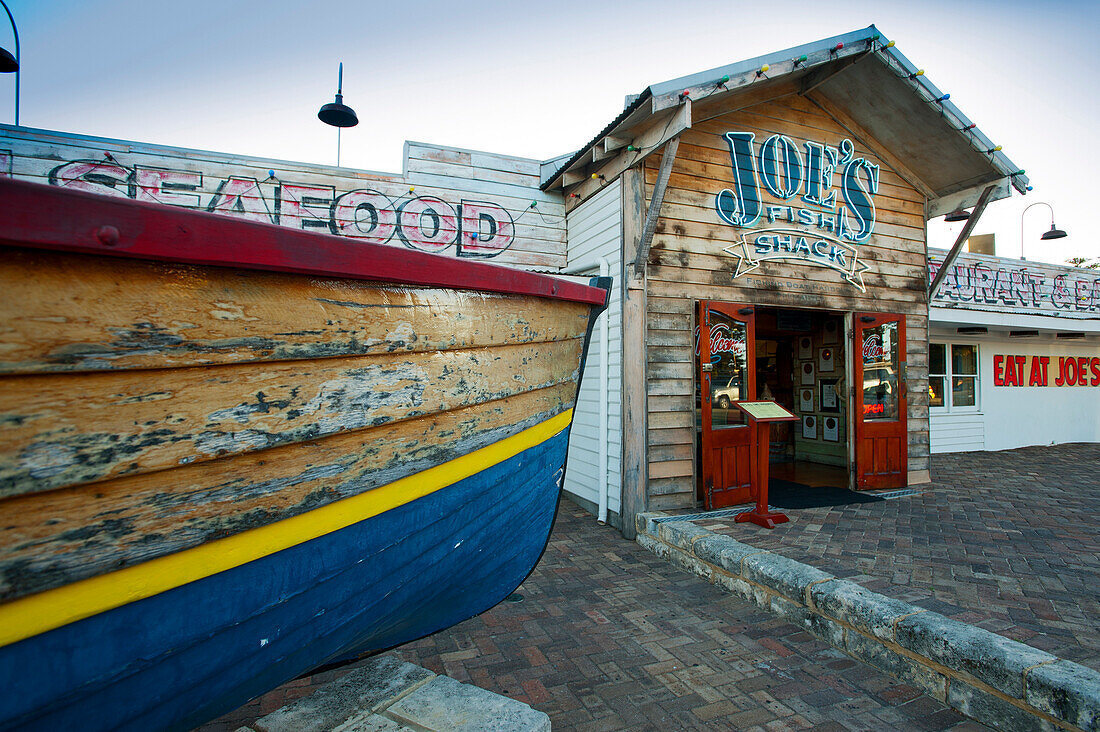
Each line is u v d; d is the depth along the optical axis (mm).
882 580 3930
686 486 5906
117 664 1273
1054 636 3074
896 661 3000
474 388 2104
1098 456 10359
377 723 2336
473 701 2473
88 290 1138
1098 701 2156
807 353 9438
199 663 1441
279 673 1739
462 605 2691
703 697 2844
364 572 1830
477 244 6973
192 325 1288
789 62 5578
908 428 7414
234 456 1401
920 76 6074
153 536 1282
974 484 7516
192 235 1216
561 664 3189
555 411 2756
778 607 3785
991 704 2549
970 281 10102
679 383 5941
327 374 1578
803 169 6836
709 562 4465
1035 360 11906
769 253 6547
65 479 1136
